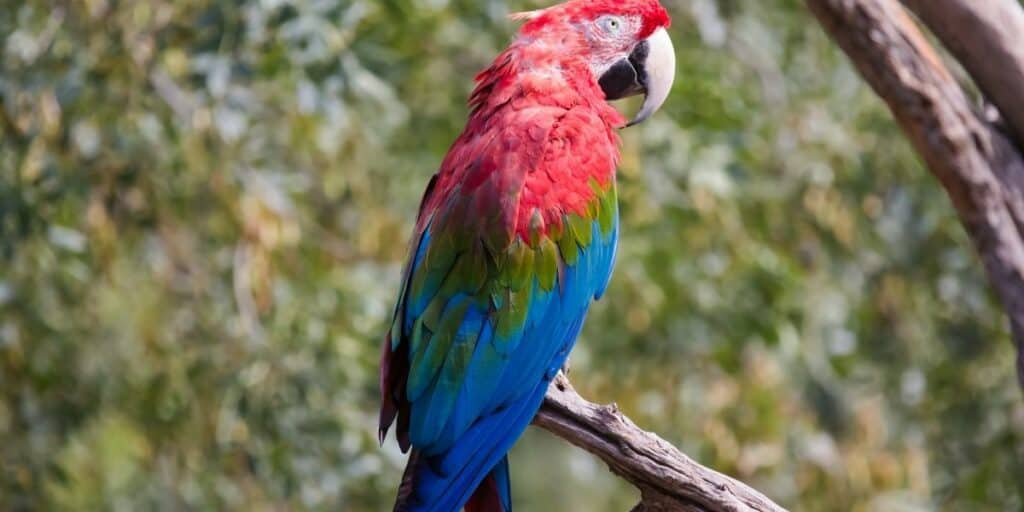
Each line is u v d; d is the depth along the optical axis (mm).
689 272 12750
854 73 13750
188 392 12461
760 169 13156
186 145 11609
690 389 13227
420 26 12398
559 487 16188
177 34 11047
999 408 13703
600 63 7836
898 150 13703
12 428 12516
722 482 6559
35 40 11211
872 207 13852
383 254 13305
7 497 12477
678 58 12586
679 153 12227
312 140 12289
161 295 12852
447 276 6953
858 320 14062
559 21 7777
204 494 12914
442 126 13352
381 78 11961
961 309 14242
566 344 7309
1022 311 7578
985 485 12820
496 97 7414
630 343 13297
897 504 13555
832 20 7648
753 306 12969
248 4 10578
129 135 11375
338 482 12055
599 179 7422
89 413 12969
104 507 14281
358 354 12250
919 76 7578
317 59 10688
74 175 11242
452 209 7039
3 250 11211
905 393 14289
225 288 12516
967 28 7562
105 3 11242
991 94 7684
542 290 7113
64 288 12219
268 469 11969
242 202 11781
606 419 6730
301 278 12516
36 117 11047
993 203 7621
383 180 13523
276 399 11953
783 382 13695
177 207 12133
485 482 6965
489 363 6918
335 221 13852
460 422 6809
